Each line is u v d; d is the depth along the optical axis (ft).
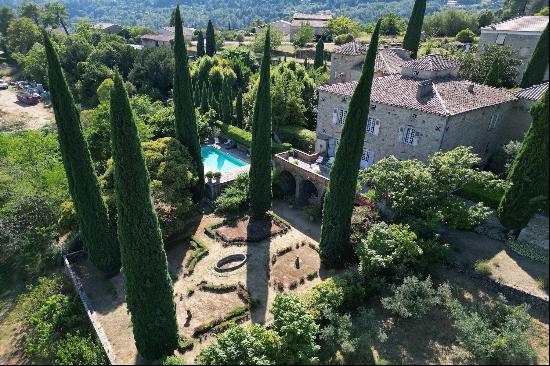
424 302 80.59
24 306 95.14
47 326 83.05
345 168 93.35
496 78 150.71
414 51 207.51
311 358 71.36
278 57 344.49
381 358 73.10
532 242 88.69
